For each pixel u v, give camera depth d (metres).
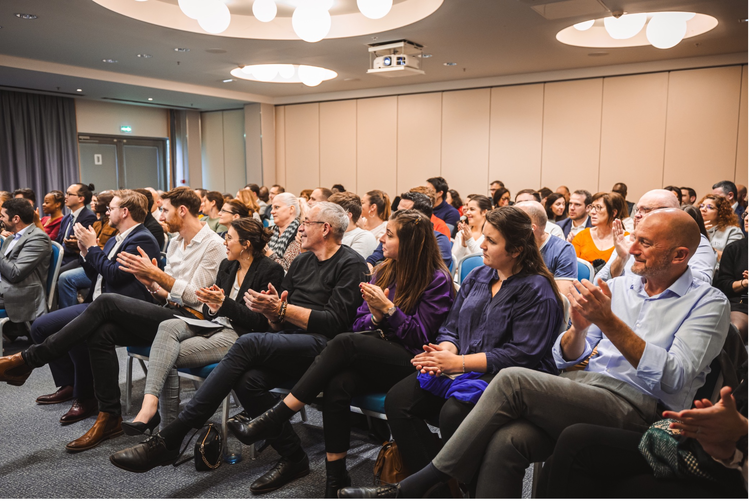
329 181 10.38
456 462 1.57
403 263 2.10
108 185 10.55
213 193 5.37
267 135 10.70
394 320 2.00
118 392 2.52
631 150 7.65
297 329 2.31
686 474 1.29
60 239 4.80
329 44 6.32
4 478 2.15
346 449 1.97
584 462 1.42
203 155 11.75
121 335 2.51
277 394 2.23
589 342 1.76
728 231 4.14
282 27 6.14
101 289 3.01
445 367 1.73
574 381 1.63
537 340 1.76
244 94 10.05
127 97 9.62
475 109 8.80
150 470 2.23
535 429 1.57
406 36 5.95
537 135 8.32
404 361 1.99
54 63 7.41
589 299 1.47
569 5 4.82
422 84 9.16
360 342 1.96
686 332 1.54
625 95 7.62
